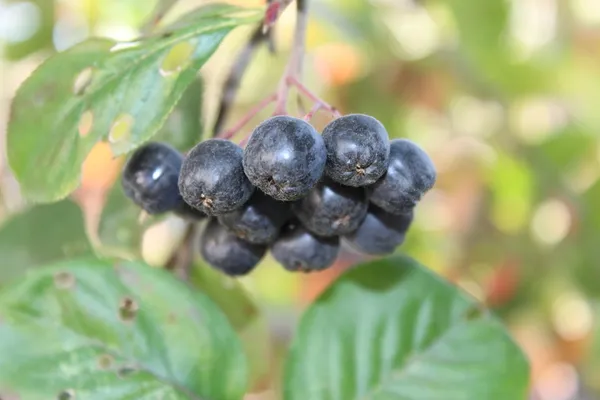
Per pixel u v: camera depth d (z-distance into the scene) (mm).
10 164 189
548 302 334
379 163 174
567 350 336
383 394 200
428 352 203
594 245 307
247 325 230
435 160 348
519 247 332
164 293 194
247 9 189
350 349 203
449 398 200
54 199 186
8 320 189
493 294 333
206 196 175
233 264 192
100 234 220
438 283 206
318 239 189
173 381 191
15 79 302
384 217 188
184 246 218
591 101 315
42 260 221
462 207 346
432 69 326
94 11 326
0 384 186
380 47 322
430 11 317
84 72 188
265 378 267
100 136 185
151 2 334
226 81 209
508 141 326
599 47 323
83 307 192
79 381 188
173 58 186
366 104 332
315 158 171
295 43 191
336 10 309
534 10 337
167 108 183
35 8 275
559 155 317
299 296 348
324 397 200
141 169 188
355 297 205
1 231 220
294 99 207
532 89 316
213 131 209
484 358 202
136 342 192
